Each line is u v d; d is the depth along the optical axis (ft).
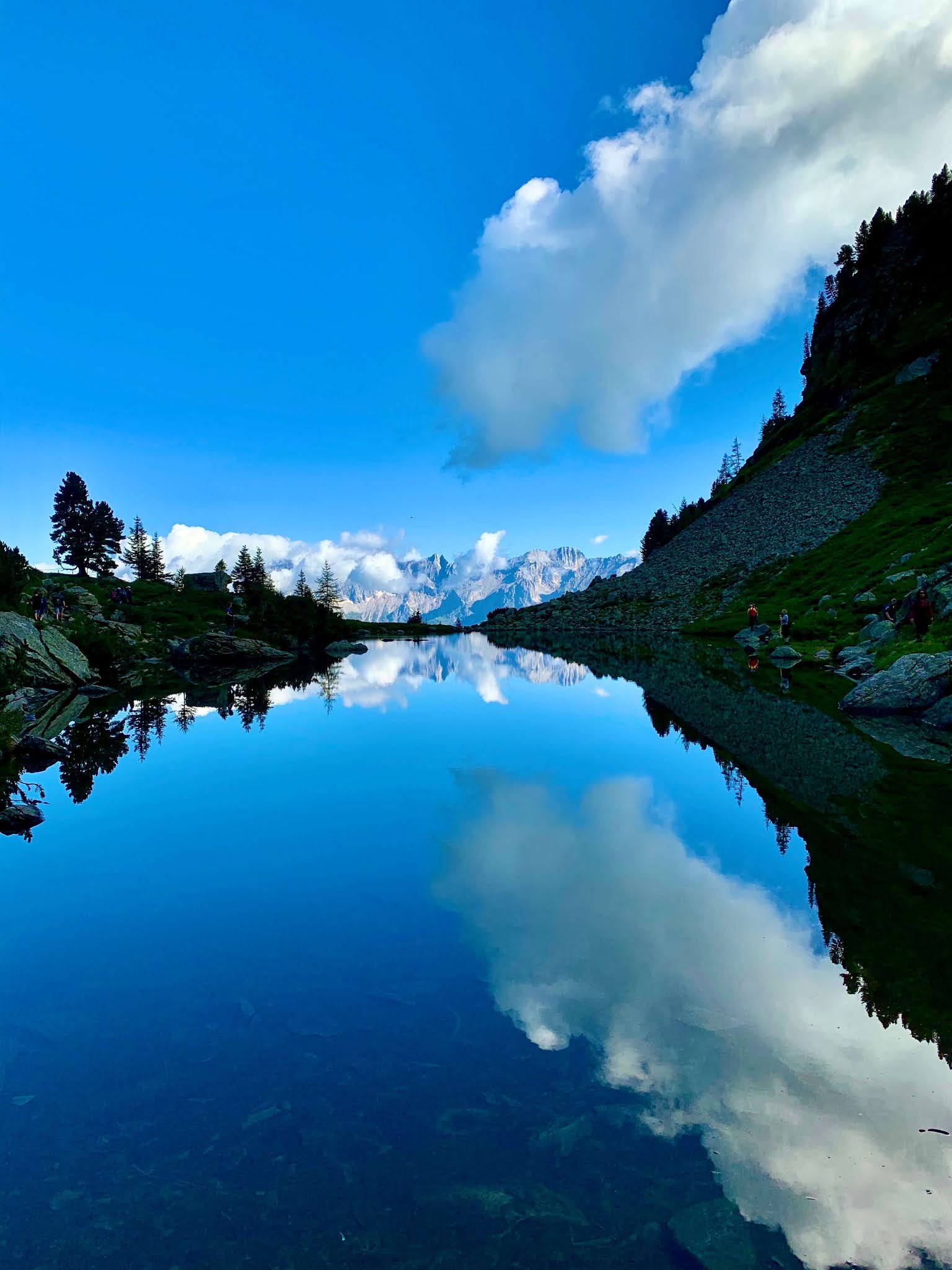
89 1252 13.12
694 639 238.27
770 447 479.41
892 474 301.02
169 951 26.53
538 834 39.93
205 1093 17.72
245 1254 12.99
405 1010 21.50
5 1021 21.63
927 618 100.68
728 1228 13.19
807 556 275.59
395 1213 13.84
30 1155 15.67
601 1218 13.55
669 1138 15.62
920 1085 17.35
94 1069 18.88
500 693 117.39
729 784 49.98
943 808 42.57
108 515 395.34
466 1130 16.05
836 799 45.01
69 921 29.73
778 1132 15.72
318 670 180.24
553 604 539.29
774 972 23.38
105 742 75.25
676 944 25.50
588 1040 19.57
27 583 236.43
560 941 26.09
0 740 66.49
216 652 200.64
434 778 55.16
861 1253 12.59
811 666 134.10
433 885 32.58
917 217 442.91
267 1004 22.24
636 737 70.59
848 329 455.63
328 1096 17.46
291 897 31.76
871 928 26.48
